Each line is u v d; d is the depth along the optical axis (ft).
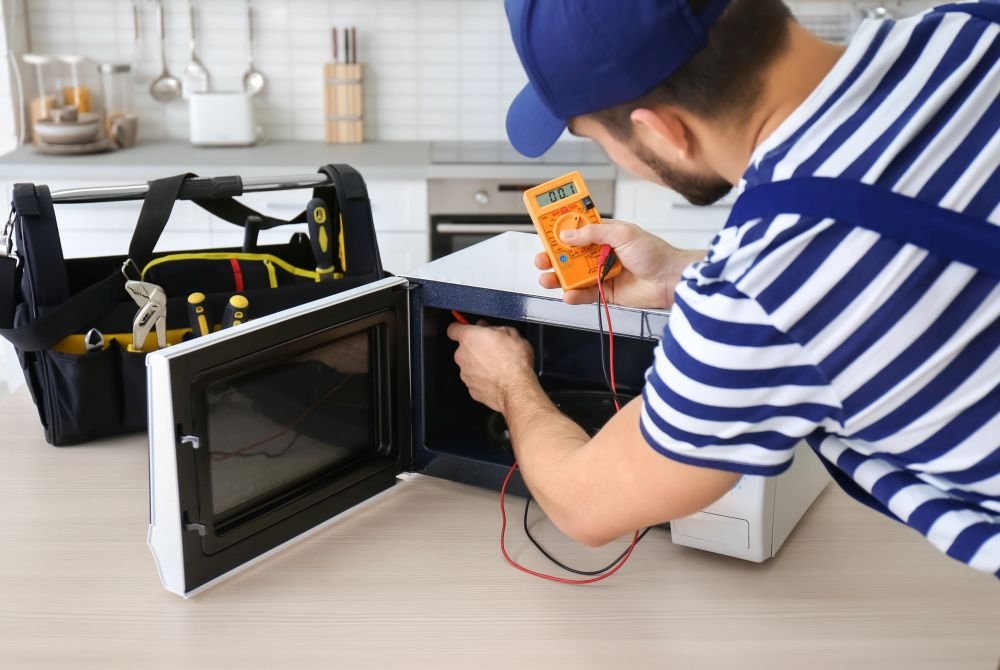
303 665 3.05
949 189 2.25
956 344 2.27
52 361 4.35
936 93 2.31
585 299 3.78
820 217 2.25
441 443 4.23
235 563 3.46
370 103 11.97
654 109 2.49
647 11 2.32
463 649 3.14
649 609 3.36
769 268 2.29
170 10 11.59
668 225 10.21
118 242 10.07
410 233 10.28
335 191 5.06
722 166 2.59
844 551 3.73
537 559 3.66
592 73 2.45
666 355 2.51
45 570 3.52
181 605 3.34
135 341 4.28
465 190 10.18
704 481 2.62
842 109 2.34
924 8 11.54
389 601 3.38
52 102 10.77
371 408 4.02
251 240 5.14
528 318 3.86
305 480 3.73
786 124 2.36
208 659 3.07
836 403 2.38
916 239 2.21
